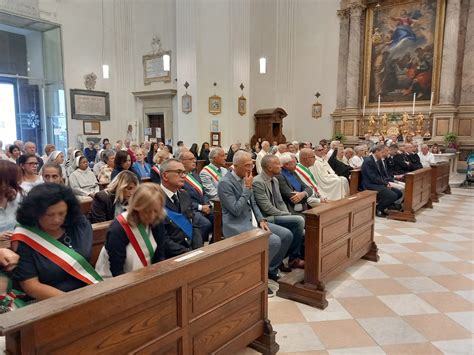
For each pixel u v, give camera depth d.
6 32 9.86
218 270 1.90
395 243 4.45
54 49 10.65
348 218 3.38
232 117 10.37
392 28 10.82
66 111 10.83
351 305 2.88
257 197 3.42
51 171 2.94
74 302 1.27
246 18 10.45
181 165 2.64
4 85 9.88
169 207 2.61
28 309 1.21
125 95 12.01
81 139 11.08
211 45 10.16
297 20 12.33
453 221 5.51
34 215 1.64
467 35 9.93
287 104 12.65
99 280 1.80
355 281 3.34
